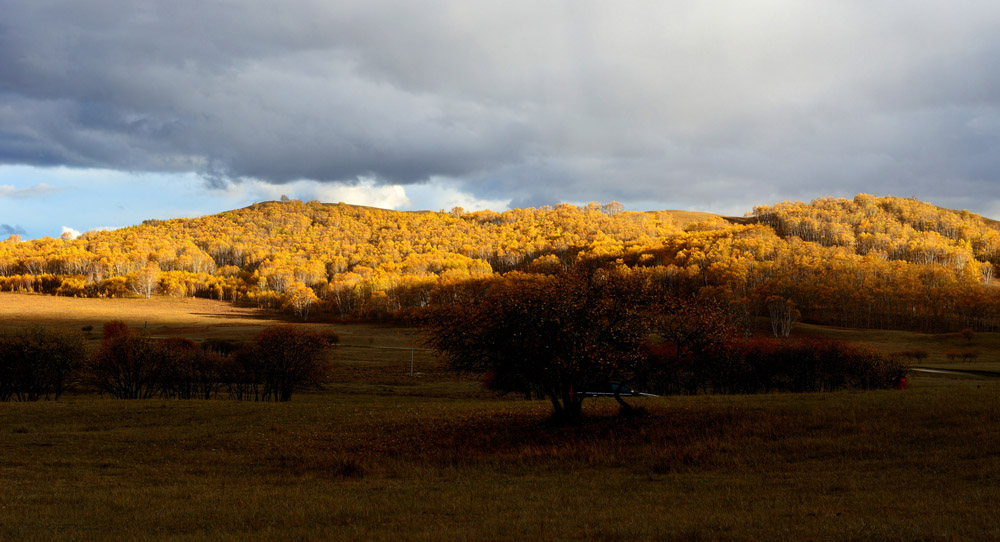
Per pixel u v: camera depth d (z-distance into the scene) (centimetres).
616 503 1427
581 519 1266
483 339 2466
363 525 1270
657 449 2056
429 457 2147
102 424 2905
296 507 1441
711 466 1836
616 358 2392
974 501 1272
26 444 2400
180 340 8075
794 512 1256
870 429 2064
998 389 3139
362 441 2466
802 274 19850
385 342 13962
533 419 2764
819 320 17300
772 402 2773
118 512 1423
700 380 4931
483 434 2503
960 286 18062
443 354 2686
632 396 3788
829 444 1947
